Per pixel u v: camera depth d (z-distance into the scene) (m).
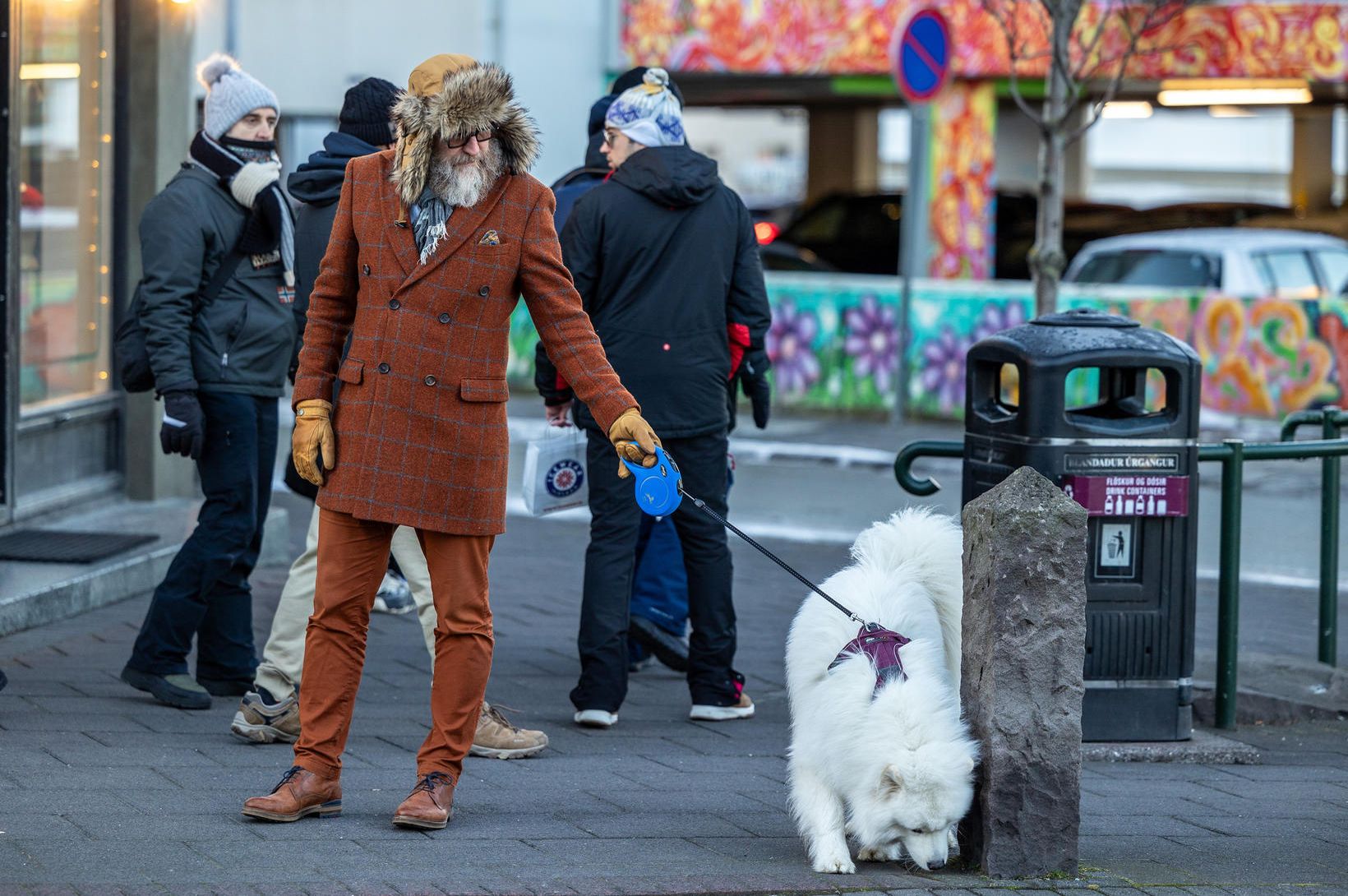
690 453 9.02
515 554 14.49
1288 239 24.75
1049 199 15.31
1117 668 8.95
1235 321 22.75
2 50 11.55
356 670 6.94
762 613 12.42
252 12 27.98
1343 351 22.31
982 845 6.55
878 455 20.72
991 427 8.90
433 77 6.65
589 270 8.88
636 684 10.30
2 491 11.88
